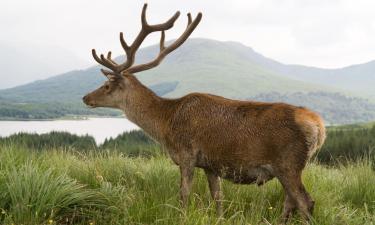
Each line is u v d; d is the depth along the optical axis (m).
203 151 4.98
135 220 4.24
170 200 4.80
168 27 5.65
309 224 4.49
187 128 5.07
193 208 4.38
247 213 4.68
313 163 7.94
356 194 5.98
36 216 3.94
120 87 5.72
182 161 5.11
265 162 4.70
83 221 4.22
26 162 5.08
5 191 4.20
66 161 6.04
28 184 4.19
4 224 3.85
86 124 119.19
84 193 4.46
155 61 5.77
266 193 5.36
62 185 4.46
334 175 7.10
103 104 5.83
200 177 5.75
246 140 4.73
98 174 5.33
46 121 160.75
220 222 4.23
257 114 4.76
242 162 4.79
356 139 16.05
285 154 4.59
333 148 15.47
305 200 4.57
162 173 5.74
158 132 5.45
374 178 6.26
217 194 5.13
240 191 5.40
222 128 4.86
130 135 23.17
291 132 4.56
